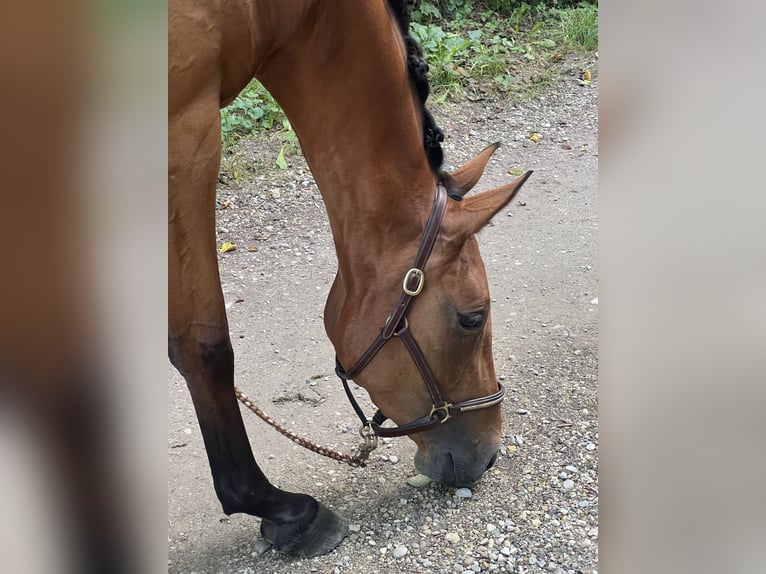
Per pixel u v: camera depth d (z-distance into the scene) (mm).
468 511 2086
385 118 1648
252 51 1569
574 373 2789
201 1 1434
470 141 4945
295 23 1602
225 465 1846
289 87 1706
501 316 3201
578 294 3371
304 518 1930
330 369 2889
